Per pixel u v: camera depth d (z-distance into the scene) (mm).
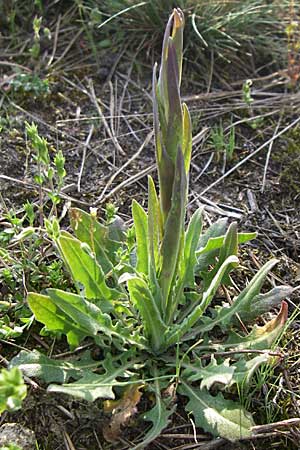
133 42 560
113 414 316
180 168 292
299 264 412
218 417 313
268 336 345
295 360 360
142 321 344
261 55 564
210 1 550
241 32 562
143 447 302
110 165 467
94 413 325
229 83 541
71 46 558
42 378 320
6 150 465
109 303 345
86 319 324
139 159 474
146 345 343
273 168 474
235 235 361
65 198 437
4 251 369
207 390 329
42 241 383
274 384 343
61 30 566
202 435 323
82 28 562
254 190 458
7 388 245
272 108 520
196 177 465
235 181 464
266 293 365
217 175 468
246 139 495
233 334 353
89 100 516
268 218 440
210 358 344
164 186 305
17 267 370
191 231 345
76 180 454
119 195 445
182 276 346
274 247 421
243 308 353
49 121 496
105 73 537
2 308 354
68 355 349
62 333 344
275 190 458
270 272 405
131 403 317
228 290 389
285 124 507
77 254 333
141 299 323
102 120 498
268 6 559
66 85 524
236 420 312
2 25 570
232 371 311
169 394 329
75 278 339
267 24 577
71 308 322
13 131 480
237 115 513
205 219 433
